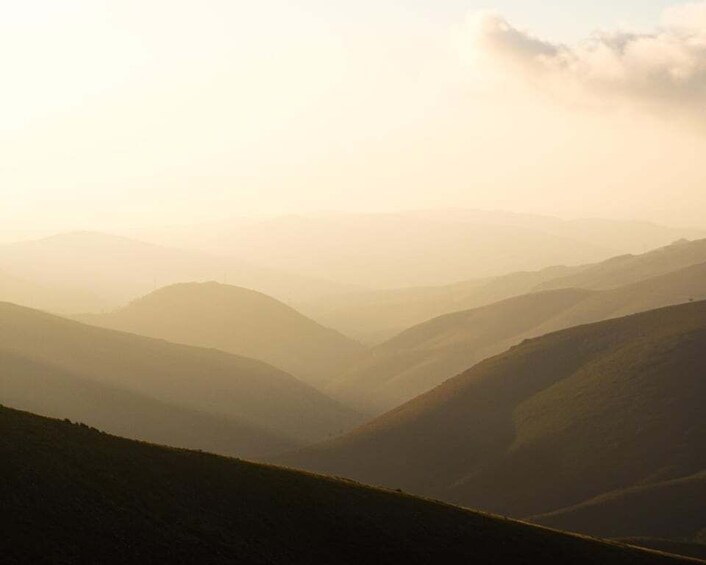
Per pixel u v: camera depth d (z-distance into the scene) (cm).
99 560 5381
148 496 6494
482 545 7831
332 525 7231
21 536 5312
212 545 6131
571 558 8169
